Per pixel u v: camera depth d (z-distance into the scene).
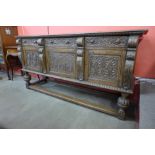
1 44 2.98
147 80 1.73
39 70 2.13
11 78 3.16
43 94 2.29
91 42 1.50
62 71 1.87
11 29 2.99
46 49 1.94
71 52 1.69
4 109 1.84
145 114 1.15
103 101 1.93
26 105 1.94
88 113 1.72
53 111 1.78
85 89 2.33
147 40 1.69
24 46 2.21
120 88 1.45
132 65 1.29
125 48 1.32
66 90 2.32
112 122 1.53
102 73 1.53
